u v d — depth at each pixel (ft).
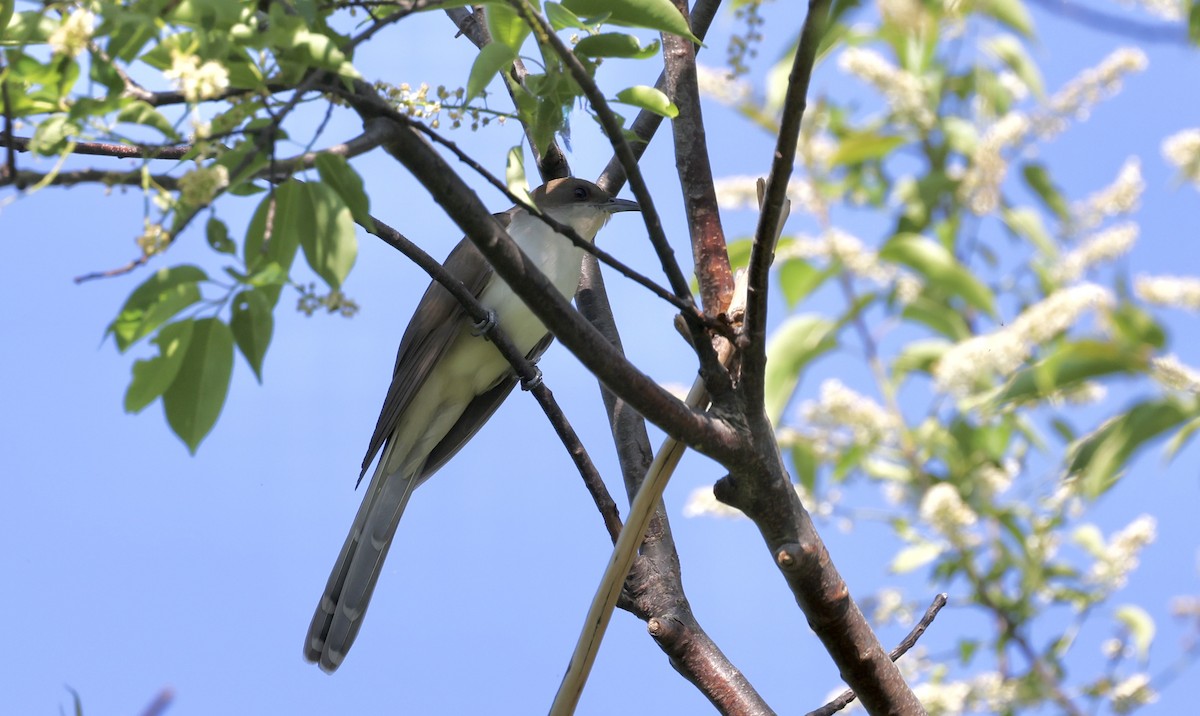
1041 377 16.89
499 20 16.69
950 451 26.17
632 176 15.70
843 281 23.18
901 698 18.17
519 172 16.80
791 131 15.01
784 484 17.28
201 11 13.44
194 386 13.61
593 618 17.89
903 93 24.76
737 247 23.15
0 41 14.80
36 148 13.61
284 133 13.94
